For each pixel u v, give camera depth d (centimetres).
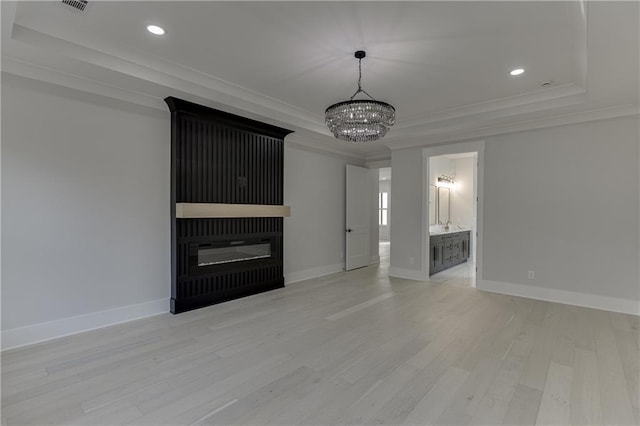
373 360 266
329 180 622
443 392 220
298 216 558
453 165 826
